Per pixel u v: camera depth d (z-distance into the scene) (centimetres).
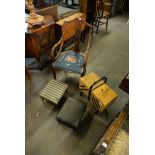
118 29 401
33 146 159
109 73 254
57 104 191
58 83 203
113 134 129
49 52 260
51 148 158
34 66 260
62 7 412
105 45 329
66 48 275
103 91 178
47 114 189
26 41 214
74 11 319
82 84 193
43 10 243
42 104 200
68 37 261
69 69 197
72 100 183
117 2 461
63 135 169
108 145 122
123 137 127
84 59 201
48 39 240
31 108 195
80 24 202
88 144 162
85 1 291
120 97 212
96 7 326
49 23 232
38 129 174
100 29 395
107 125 174
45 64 263
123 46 328
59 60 209
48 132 171
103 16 353
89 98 190
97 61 281
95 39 349
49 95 189
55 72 228
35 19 213
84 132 172
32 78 238
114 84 233
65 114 172
